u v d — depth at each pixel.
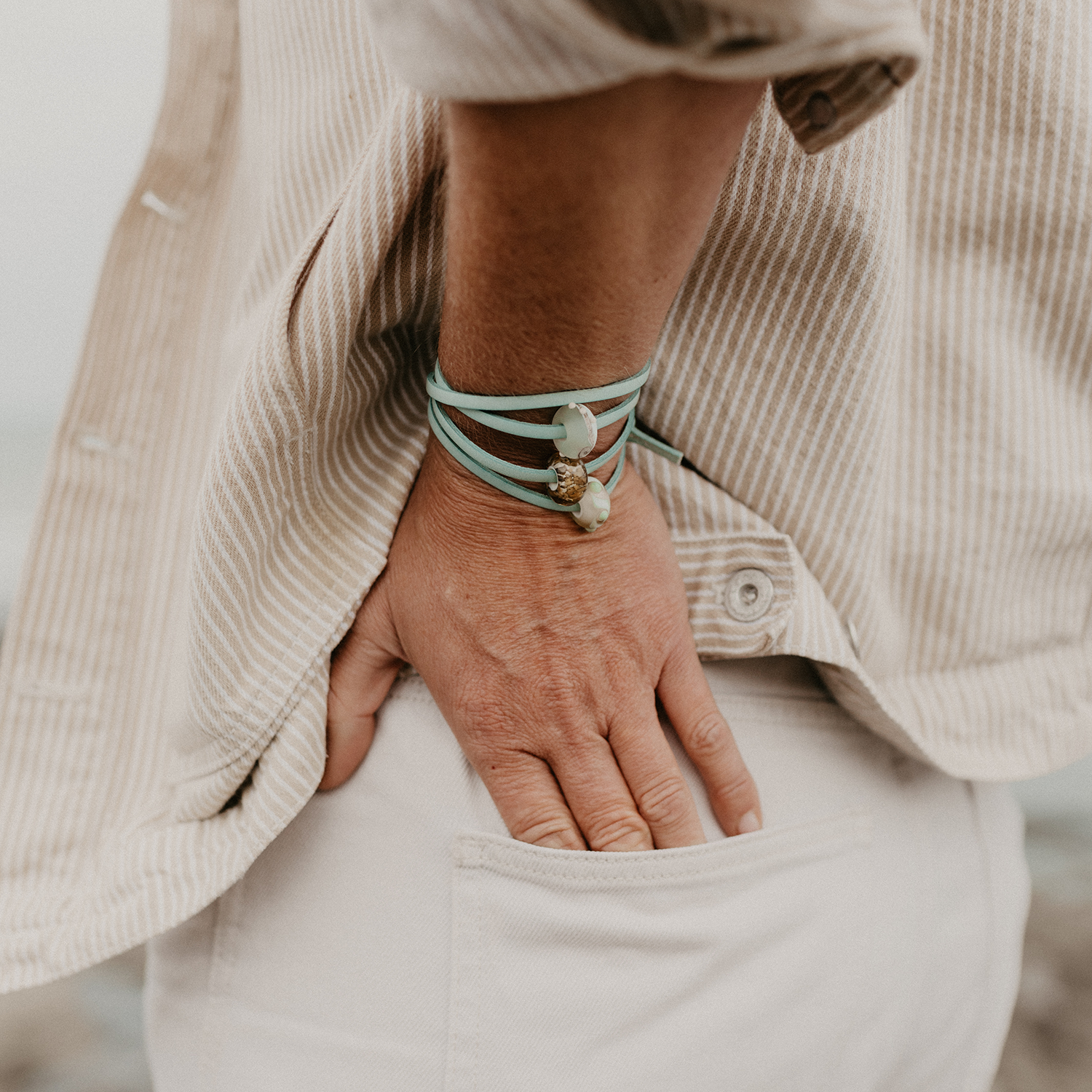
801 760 0.79
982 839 0.88
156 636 0.96
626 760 0.69
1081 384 0.85
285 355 0.63
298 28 0.78
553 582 0.67
